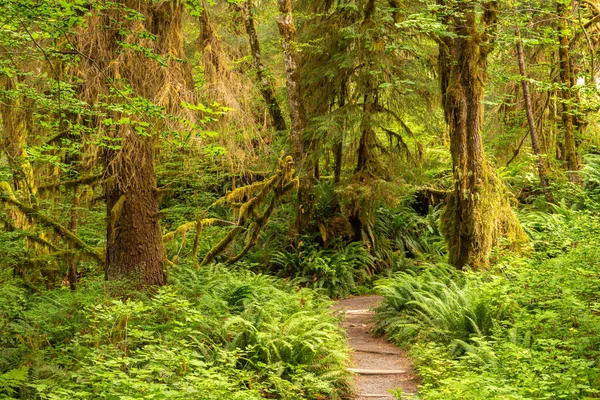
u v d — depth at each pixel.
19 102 9.89
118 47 9.09
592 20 14.63
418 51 16.44
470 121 12.88
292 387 7.52
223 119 10.02
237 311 10.04
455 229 13.09
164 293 9.33
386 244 19.14
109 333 7.89
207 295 9.77
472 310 9.67
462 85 12.81
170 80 9.15
